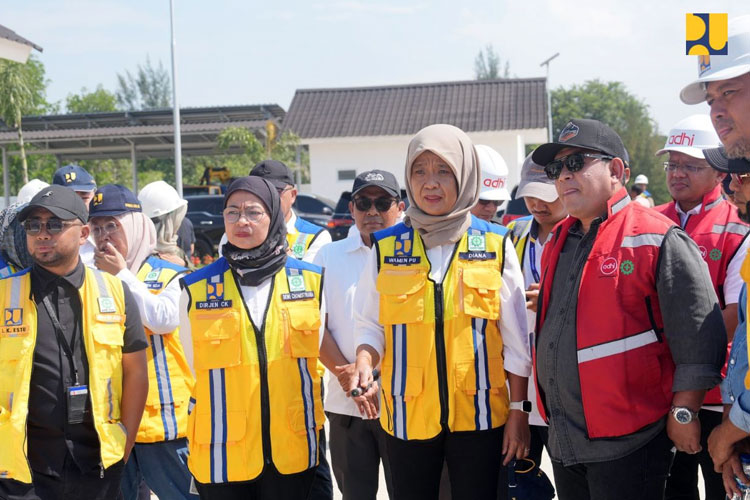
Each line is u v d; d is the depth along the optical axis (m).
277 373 3.41
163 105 91.81
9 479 3.13
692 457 4.09
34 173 45.72
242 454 3.32
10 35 10.95
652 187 53.84
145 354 3.55
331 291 4.30
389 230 3.59
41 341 3.23
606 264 3.00
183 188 22.12
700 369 2.85
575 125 3.13
